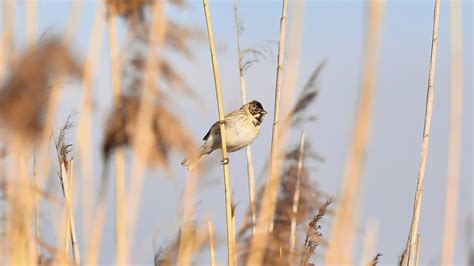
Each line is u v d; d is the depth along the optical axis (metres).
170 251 7.55
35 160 6.96
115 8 5.29
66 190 8.44
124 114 5.28
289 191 7.73
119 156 5.64
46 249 6.65
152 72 5.23
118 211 6.38
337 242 6.10
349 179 5.78
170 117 5.23
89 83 4.75
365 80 5.36
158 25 5.23
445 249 9.40
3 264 6.32
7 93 4.19
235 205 9.26
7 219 6.32
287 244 7.66
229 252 8.66
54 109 4.33
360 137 5.59
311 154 7.77
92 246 6.52
